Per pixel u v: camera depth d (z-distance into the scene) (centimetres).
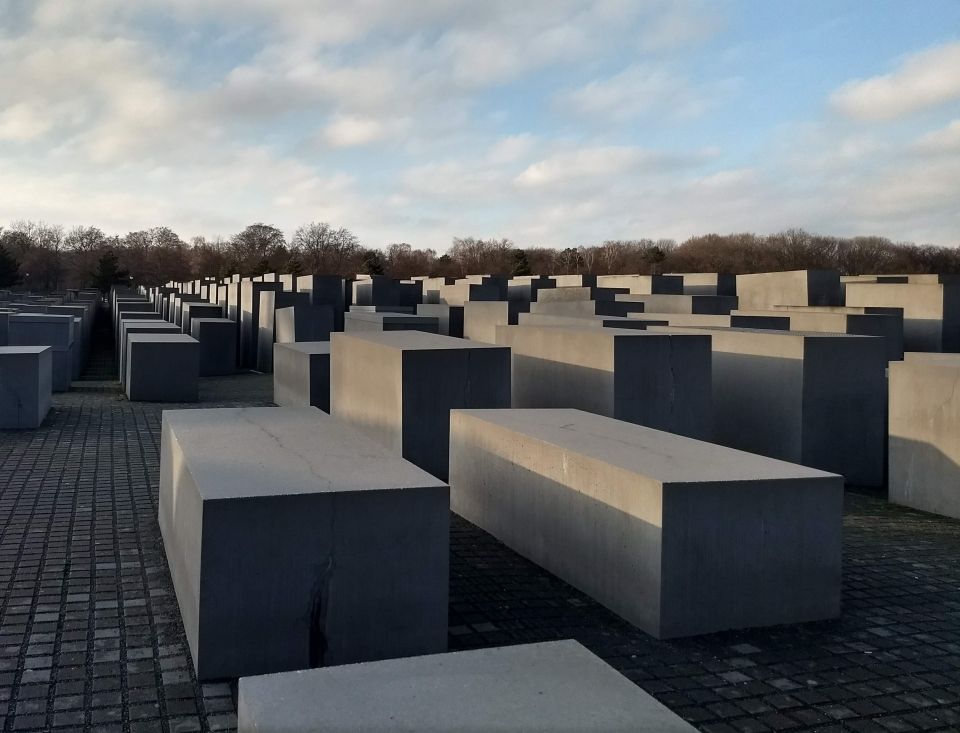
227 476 548
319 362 1439
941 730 464
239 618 500
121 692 481
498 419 846
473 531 844
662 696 497
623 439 740
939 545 842
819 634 595
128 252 10912
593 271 7656
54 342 1889
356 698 299
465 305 2197
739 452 691
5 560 706
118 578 671
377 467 585
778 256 7694
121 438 1277
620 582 623
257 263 7400
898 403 1035
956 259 7094
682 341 1082
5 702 466
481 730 276
